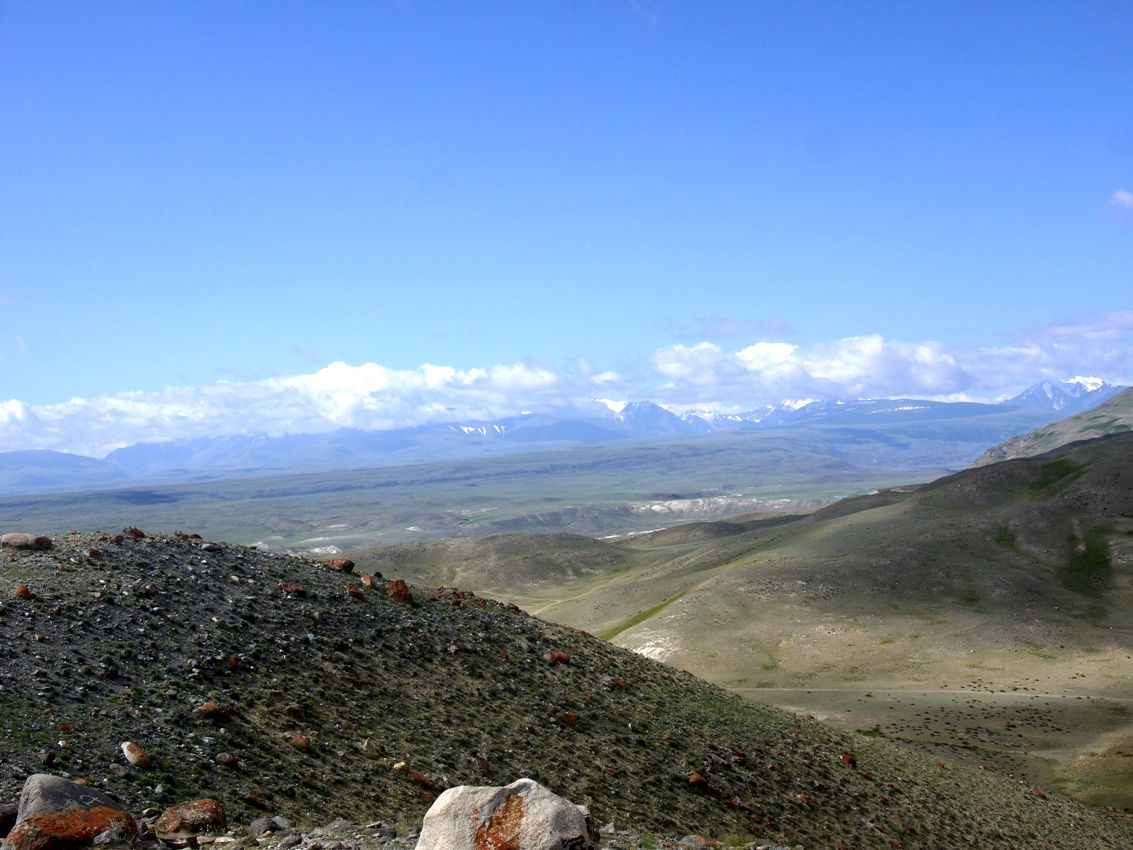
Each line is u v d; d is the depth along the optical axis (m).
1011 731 78.75
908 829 37.88
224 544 42.50
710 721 43.06
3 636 27.16
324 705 30.30
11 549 35.16
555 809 16.61
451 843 16.00
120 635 29.64
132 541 38.81
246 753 25.33
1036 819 47.41
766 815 34.03
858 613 135.38
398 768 27.30
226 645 31.52
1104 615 131.50
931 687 103.50
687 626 134.62
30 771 20.98
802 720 53.19
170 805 21.44
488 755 31.06
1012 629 125.44
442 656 38.41
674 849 24.22
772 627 131.62
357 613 38.97
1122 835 50.28
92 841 16.95
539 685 39.34
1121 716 82.19
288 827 21.19
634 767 34.25
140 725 24.83
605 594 185.62
